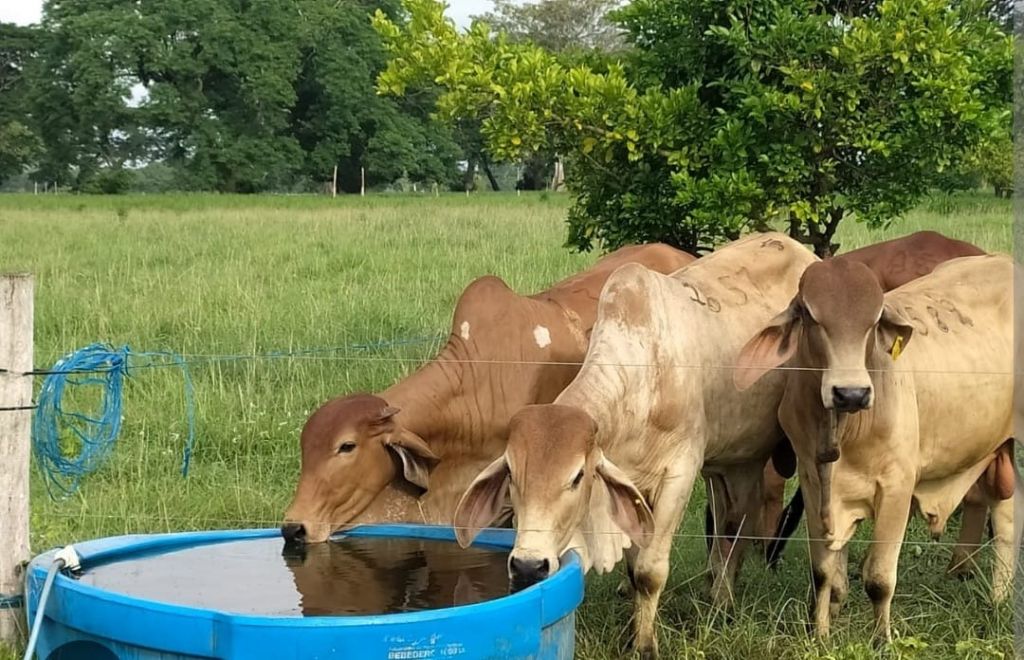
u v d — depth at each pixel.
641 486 5.84
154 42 51.69
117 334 10.42
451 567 5.67
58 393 5.40
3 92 61.62
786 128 7.42
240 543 5.75
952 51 7.18
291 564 5.71
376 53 53.75
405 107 56.62
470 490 5.28
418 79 7.85
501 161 8.20
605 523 5.52
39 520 6.46
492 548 5.73
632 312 5.82
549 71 7.52
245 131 52.34
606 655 5.67
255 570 5.63
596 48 8.64
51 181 57.97
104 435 5.63
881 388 5.61
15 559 5.22
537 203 30.50
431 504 6.31
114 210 28.78
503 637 4.70
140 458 7.36
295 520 5.83
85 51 51.97
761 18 7.55
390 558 5.79
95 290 12.38
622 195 8.06
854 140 7.38
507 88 7.57
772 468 6.78
